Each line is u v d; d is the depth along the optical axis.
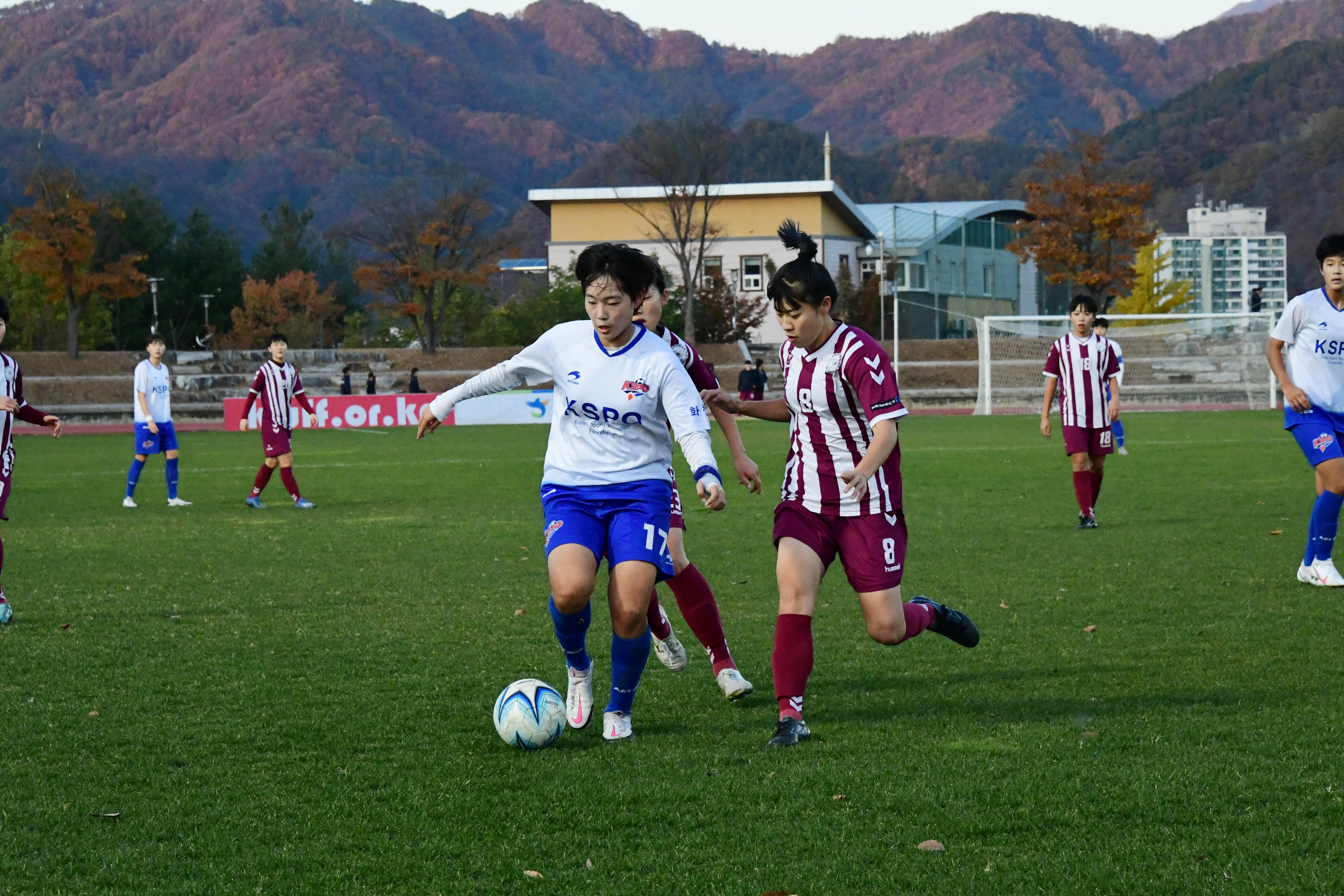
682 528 7.65
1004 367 64.06
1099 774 5.88
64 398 62.34
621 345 6.68
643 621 6.62
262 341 93.00
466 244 73.25
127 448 38.28
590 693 7.08
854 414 6.82
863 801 5.60
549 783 5.97
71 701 7.64
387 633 9.72
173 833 5.36
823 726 6.95
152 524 17.72
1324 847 4.93
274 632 9.79
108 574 12.88
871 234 85.75
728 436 7.48
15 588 12.05
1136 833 5.15
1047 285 102.75
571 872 4.86
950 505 18.34
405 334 88.38
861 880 4.73
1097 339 15.24
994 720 6.96
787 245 6.96
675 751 6.50
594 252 6.52
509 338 74.00
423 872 4.89
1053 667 8.24
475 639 9.50
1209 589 10.98
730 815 5.47
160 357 20.62
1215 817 5.30
